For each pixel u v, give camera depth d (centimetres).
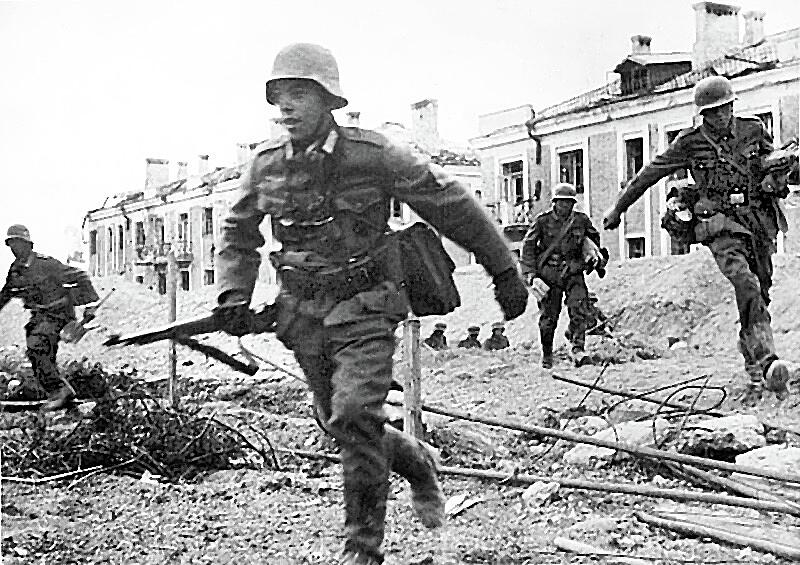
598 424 794
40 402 934
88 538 591
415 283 482
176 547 554
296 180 465
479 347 958
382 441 460
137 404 881
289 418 819
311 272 462
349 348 455
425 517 501
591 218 980
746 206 894
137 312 923
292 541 558
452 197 468
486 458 731
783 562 524
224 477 721
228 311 483
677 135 933
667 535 575
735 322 984
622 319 1018
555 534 567
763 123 923
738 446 725
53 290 963
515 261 488
